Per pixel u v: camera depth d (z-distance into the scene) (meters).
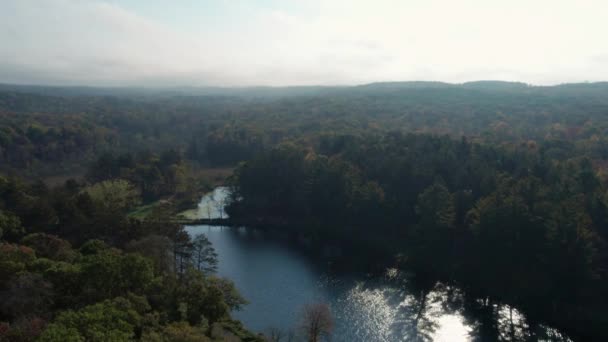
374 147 162.62
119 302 56.94
